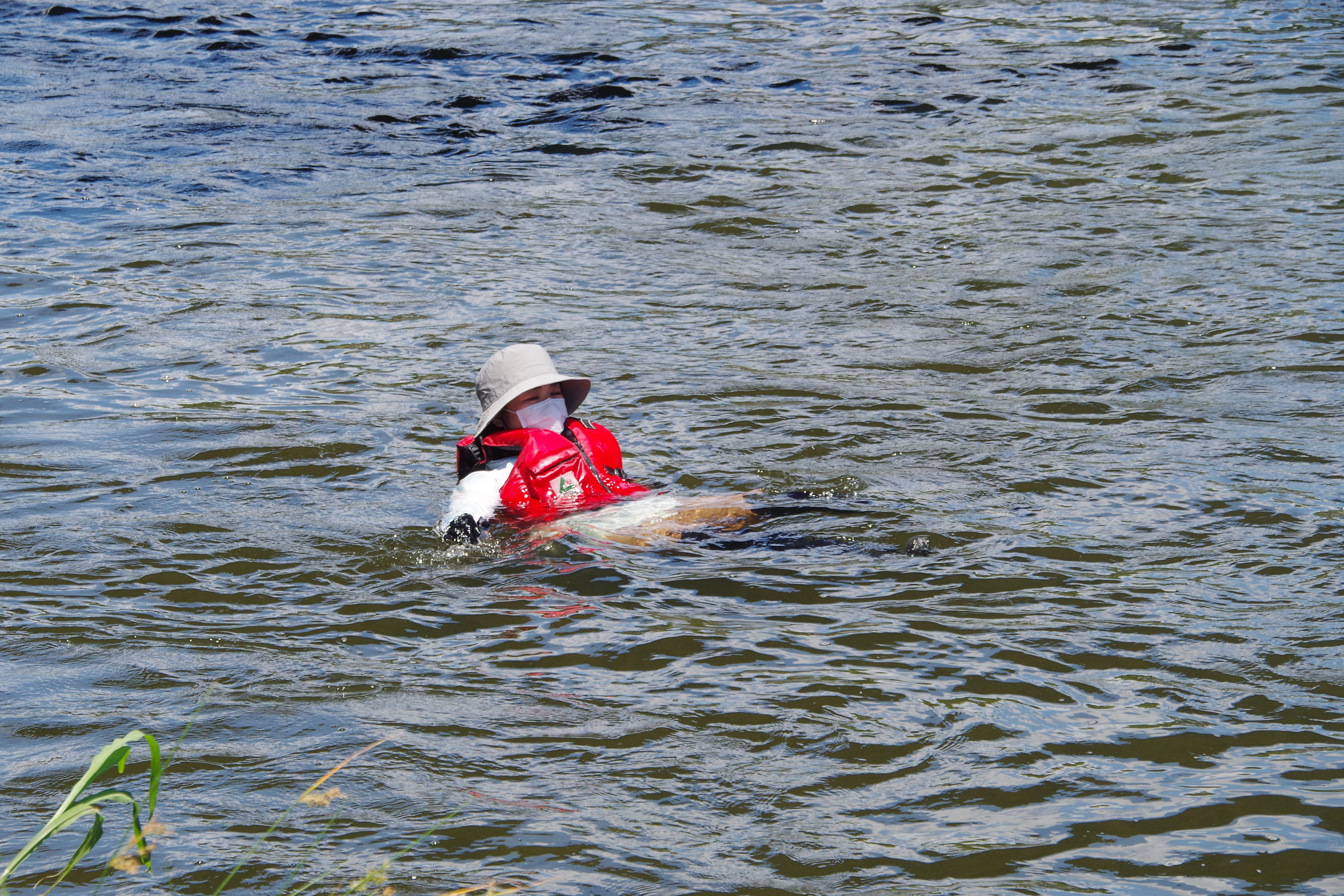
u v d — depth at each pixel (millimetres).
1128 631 8906
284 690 8375
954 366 15281
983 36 37812
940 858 6512
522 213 22812
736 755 7520
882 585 9734
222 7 43906
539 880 6371
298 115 30281
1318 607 9156
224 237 21219
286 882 6383
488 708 8109
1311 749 7418
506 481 11203
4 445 13016
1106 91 30625
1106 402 13852
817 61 35188
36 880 6406
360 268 19625
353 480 12242
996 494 11516
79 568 10289
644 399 14359
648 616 9328
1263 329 16000
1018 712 7906
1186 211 21500
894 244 20625
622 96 31812
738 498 11234
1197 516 10836
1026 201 22625
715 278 19172
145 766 7480
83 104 31250
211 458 12727
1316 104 28469
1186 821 6762
